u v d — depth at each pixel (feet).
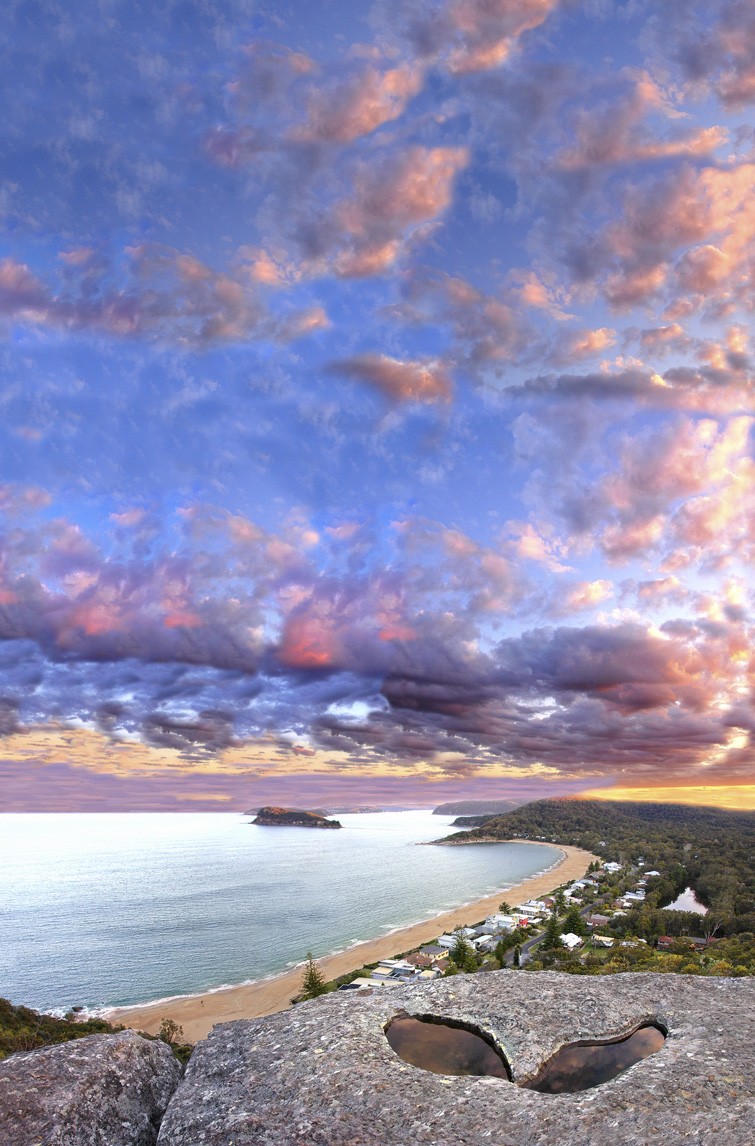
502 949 411.34
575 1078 20.97
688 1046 21.18
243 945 556.51
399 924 602.44
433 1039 23.32
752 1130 15.92
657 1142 15.84
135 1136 21.20
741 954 351.87
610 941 441.27
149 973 481.87
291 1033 23.40
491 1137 16.78
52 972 493.77
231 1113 19.06
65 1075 22.29
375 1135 17.16
